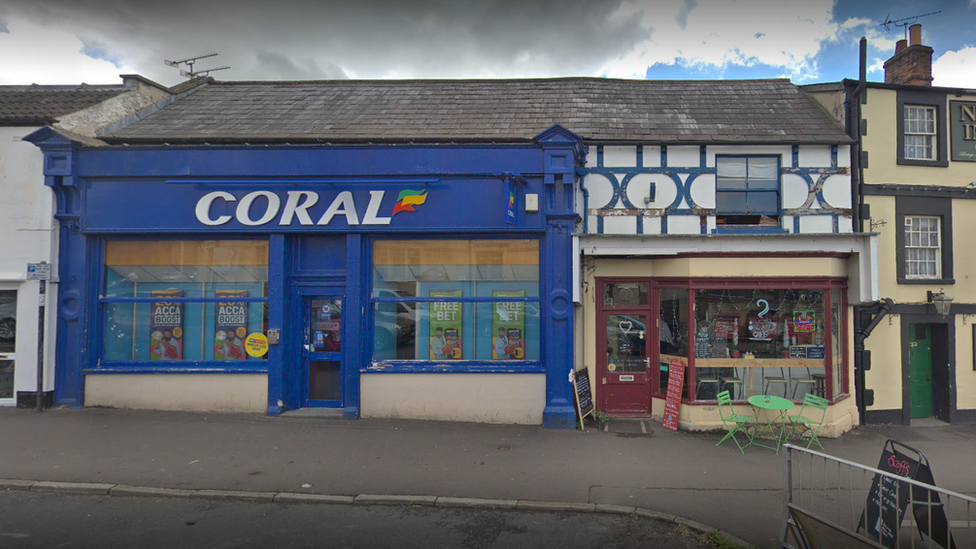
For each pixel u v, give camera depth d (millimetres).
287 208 8477
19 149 8578
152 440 7195
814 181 8992
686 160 9016
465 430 7945
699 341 8508
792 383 8539
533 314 8664
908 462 4664
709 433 8242
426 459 6750
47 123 8594
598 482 6148
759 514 5414
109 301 8773
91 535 4785
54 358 8570
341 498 5590
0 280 8406
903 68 10531
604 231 8953
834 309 8758
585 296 8969
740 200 9133
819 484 6270
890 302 9016
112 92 10195
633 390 8969
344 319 8773
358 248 8516
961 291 9555
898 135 9484
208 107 10656
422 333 8766
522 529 5066
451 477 6199
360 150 8477
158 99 10930
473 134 9258
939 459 7559
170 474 6109
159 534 4828
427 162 8445
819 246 8430
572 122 9609
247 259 8867
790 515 4594
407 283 8773
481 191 8445
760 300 8578
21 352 8461
